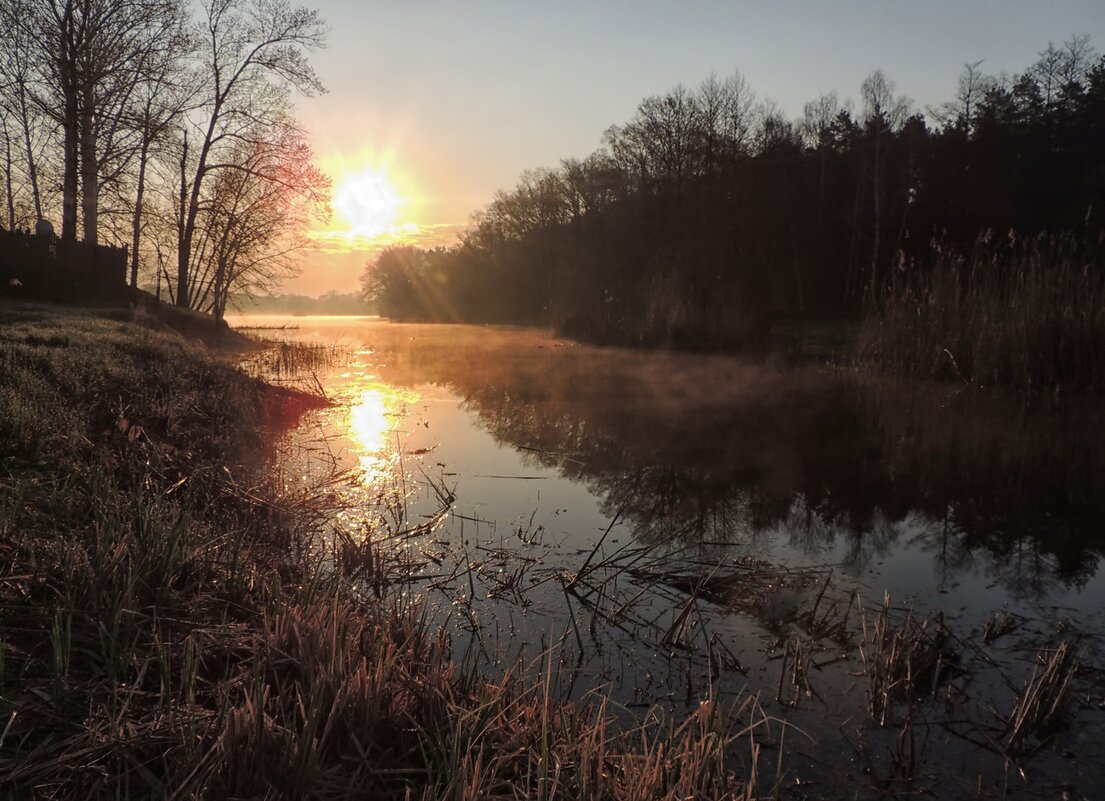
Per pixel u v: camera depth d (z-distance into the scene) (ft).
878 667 9.29
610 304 73.00
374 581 12.69
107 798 6.30
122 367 25.13
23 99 64.34
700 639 10.82
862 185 118.42
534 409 31.12
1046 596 12.34
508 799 6.73
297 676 8.25
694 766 6.99
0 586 9.17
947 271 42.09
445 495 18.02
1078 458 22.30
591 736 7.34
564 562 13.80
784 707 9.02
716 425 27.55
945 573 13.38
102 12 62.80
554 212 178.19
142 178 69.67
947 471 20.79
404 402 32.71
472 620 11.32
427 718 7.79
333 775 6.76
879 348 43.83
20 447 15.07
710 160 124.26
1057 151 120.67
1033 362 35.68
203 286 82.43
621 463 21.53
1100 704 9.04
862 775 7.77
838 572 13.43
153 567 10.25
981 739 8.40
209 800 6.35
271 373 42.01
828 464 21.48
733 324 60.59
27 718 7.16
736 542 15.03
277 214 78.48
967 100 125.70
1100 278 36.14
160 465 16.30
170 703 7.43
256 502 16.01
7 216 74.54
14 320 35.14
